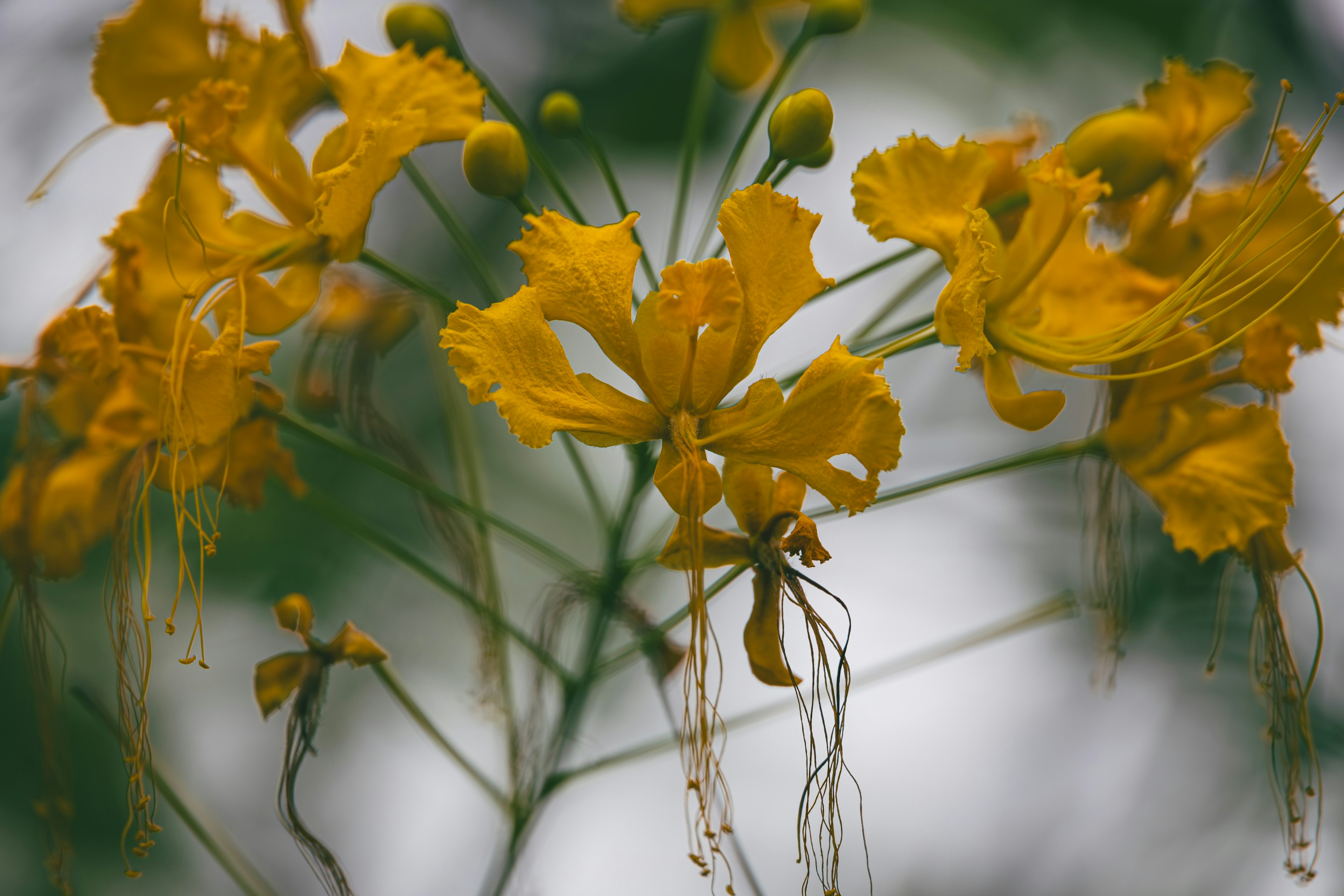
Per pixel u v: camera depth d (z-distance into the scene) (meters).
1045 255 0.37
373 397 0.42
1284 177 0.36
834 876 0.35
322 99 0.38
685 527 0.35
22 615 0.39
